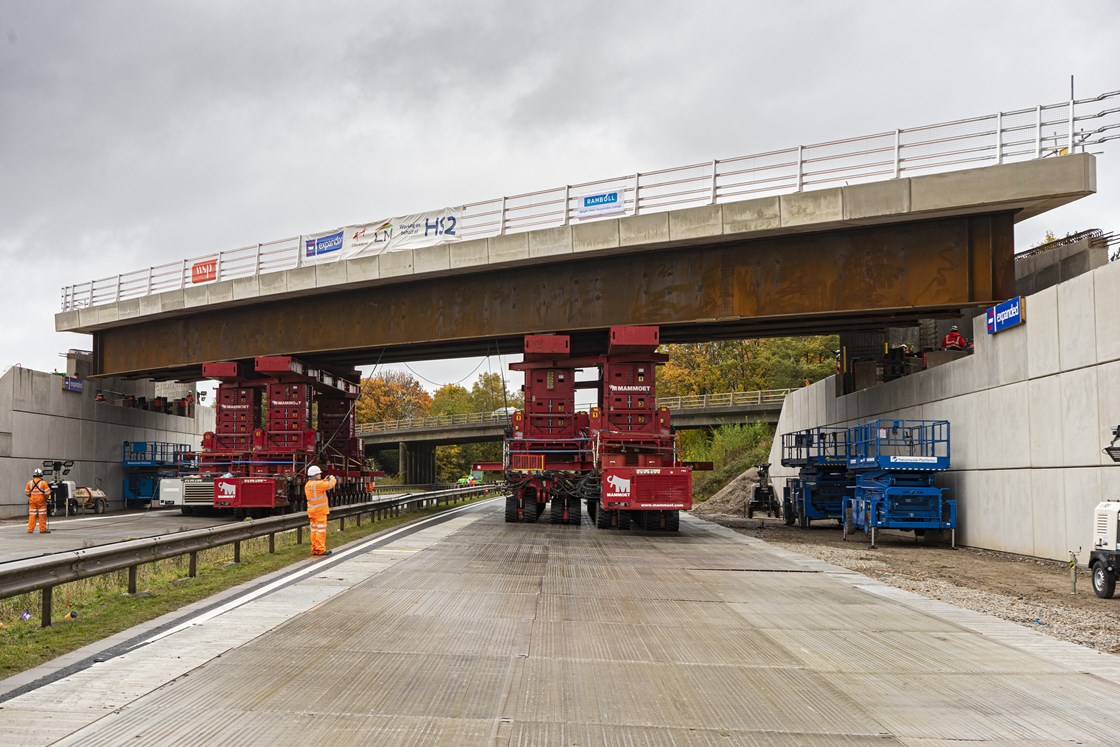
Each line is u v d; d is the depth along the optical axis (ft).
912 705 22.43
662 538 77.97
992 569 59.26
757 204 76.84
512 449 91.91
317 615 33.53
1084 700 23.16
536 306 91.30
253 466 109.60
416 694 22.41
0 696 21.75
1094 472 57.16
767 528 102.68
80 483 138.21
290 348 108.47
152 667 24.90
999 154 69.26
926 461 77.87
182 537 43.37
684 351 290.35
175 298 114.11
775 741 19.21
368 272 97.45
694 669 25.89
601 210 84.89
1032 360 65.72
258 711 20.67
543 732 19.49
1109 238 78.18
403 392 418.31
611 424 87.35
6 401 119.34
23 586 29.37
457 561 53.62
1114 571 44.16
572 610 35.99
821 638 31.19
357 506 82.89
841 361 121.29
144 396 162.30
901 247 75.15
